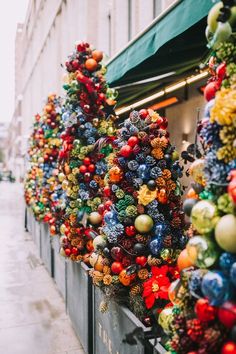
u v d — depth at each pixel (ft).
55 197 17.39
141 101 24.72
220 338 4.74
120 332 8.84
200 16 8.64
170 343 5.58
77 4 36.99
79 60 12.99
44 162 21.91
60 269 18.66
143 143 8.63
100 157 12.53
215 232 4.86
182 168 8.84
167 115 25.40
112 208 8.96
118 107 26.03
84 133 12.66
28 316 16.24
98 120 12.82
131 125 8.78
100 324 10.78
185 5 9.29
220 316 4.70
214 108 4.88
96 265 9.32
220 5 5.23
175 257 8.42
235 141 4.78
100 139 12.09
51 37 51.93
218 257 5.02
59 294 18.92
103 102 13.12
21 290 19.66
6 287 20.17
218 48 5.24
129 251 8.63
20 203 73.41
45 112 20.85
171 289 5.80
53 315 16.29
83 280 12.60
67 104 13.37
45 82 57.31
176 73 19.34
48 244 22.91
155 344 6.82
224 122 4.83
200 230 5.07
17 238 35.04
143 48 11.88
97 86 12.82
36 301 17.99
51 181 19.42
